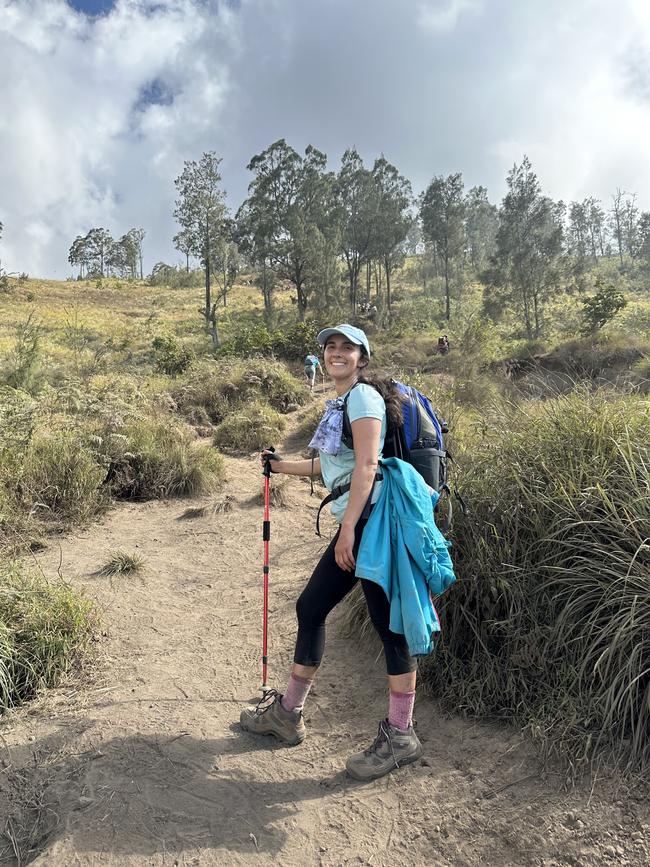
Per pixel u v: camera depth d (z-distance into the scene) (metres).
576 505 3.09
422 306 66.81
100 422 8.12
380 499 2.46
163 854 2.20
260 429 10.88
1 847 2.26
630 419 3.50
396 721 2.59
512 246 42.62
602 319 30.73
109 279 104.94
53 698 3.18
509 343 27.86
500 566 3.11
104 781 2.53
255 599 4.50
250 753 2.76
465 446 4.04
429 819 2.33
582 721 2.58
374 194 58.78
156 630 4.02
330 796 2.48
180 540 5.89
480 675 2.98
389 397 2.60
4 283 15.94
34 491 6.24
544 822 2.25
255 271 100.81
